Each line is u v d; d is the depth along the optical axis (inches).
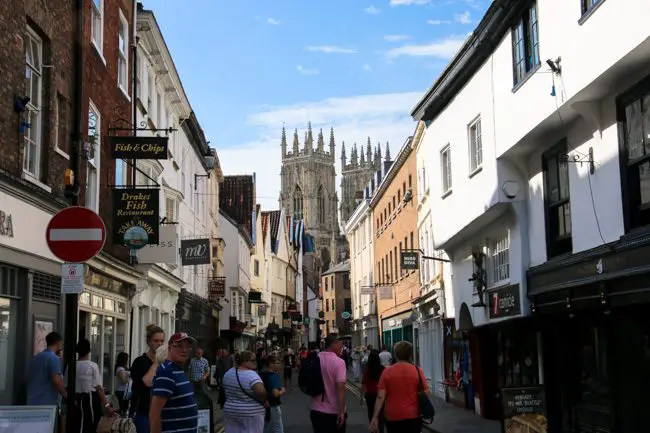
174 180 1185.4
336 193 5802.2
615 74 474.6
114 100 798.5
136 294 904.9
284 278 3073.3
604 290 493.7
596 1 483.5
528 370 708.0
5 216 471.8
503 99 664.4
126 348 852.0
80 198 650.8
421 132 1284.4
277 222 3021.7
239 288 1930.4
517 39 637.3
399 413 397.1
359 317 2458.2
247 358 401.1
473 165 773.3
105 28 760.3
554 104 548.7
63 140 600.4
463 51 741.9
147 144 705.6
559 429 638.5
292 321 3090.6
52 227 396.8
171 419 272.5
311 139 5659.5
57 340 462.9
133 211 730.8
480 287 799.7
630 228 482.6
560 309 576.4
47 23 557.3
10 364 495.2
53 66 566.6
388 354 853.2
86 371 494.6
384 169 2070.6
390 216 1760.6
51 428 316.8
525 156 666.2
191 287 1396.4
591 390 571.8
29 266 512.7
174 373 274.8
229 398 397.1
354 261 2628.0
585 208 548.7
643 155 468.1
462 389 972.6
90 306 705.0
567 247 602.9
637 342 497.7
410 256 1298.0
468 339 919.7
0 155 465.7
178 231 1195.9
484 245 813.9
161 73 1075.3
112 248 776.3
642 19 427.2
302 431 741.3
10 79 481.7
